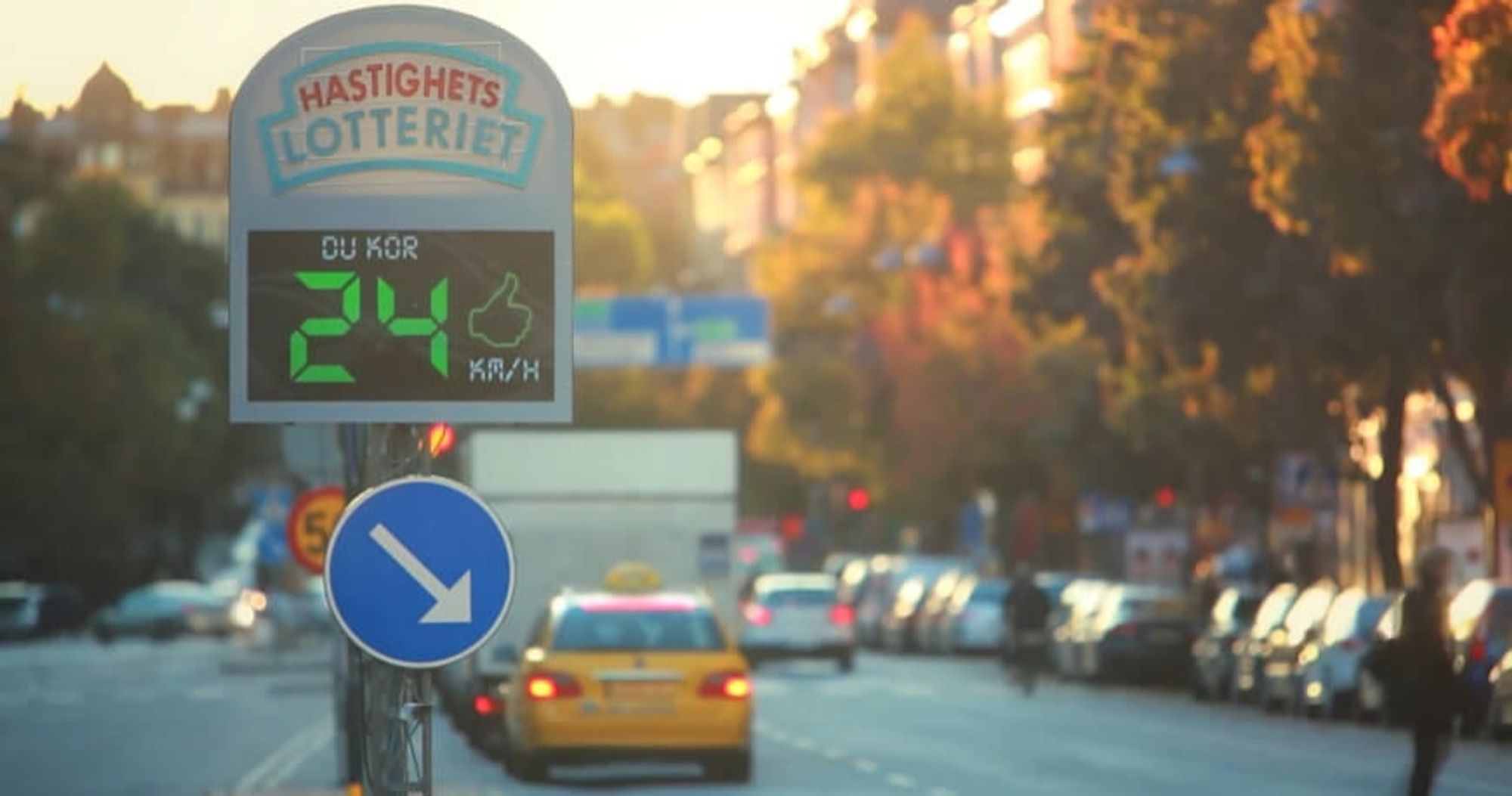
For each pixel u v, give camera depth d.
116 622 156.75
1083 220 83.62
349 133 21.62
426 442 22.50
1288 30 57.16
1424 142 55.66
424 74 21.67
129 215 190.62
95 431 146.38
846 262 154.50
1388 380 68.44
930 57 161.88
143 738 65.19
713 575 61.53
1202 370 72.94
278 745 61.44
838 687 87.88
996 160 159.38
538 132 21.69
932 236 146.88
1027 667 82.31
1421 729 34.28
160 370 153.38
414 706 21.81
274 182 21.59
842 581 138.50
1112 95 75.00
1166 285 69.81
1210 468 91.81
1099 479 105.50
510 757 48.44
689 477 61.53
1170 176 68.75
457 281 21.62
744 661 45.91
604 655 45.41
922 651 120.31
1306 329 66.44
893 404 139.50
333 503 47.28
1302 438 72.19
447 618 20.58
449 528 20.61
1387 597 64.56
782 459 158.12
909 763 50.75
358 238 21.59
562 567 61.12
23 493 146.25
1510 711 54.41
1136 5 69.38
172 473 167.12
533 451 61.16
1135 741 57.75
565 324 21.66
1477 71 42.78
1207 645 77.00
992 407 130.50
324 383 21.53
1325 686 64.62
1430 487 95.31
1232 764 49.94
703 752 45.28
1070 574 124.69
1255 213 68.19
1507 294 57.97
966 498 137.62
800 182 164.38
